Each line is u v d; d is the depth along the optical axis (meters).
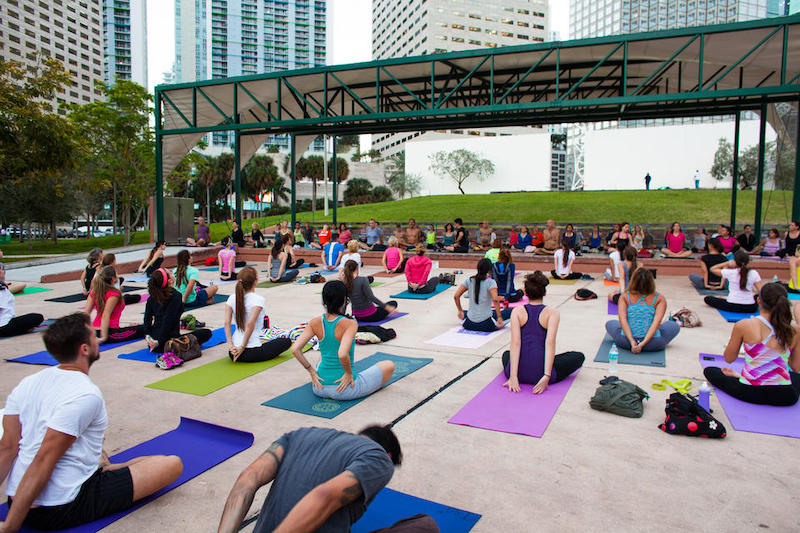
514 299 8.92
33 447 2.32
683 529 2.49
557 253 12.41
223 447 3.45
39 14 93.50
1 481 2.33
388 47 139.62
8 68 19.95
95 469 2.55
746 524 2.53
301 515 1.60
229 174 65.69
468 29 114.88
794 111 17.67
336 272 14.48
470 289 6.95
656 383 4.71
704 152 62.69
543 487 2.92
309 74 16.66
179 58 180.50
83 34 105.50
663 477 3.01
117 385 4.85
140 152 30.44
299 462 1.86
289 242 13.14
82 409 2.35
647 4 156.12
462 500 2.78
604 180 67.62
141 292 10.80
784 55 12.46
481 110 15.02
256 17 179.75
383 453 1.84
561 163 145.88
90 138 29.72
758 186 16.67
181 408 4.25
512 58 16.19
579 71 17.77
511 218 39.16
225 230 39.44
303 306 9.16
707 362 5.31
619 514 2.63
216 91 18.45
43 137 20.28
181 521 2.61
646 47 14.83
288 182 85.81
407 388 4.69
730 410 3.98
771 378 4.02
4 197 33.28
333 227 23.30
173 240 20.88
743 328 4.12
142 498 2.78
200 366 5.47
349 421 3.91
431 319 7.89
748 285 7.81
